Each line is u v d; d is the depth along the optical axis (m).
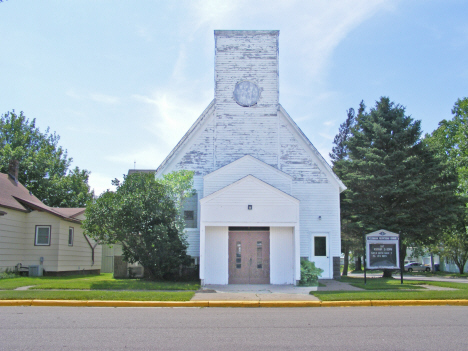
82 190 43.25
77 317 11.20
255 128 23.58
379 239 20.44
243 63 24.16
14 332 9.21
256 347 8.09
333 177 23.22
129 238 19.64
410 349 8.02
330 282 21.09
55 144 49.56
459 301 14.19
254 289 17.67
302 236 22.89
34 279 20.36
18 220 23.16
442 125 46.97
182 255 20.25
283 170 23.28
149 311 12.55
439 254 46.62
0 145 42.84
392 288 18.05
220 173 21.95
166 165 22.98
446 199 26.77
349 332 9.48
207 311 12.68
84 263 27.39
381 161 26.61
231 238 20.16
